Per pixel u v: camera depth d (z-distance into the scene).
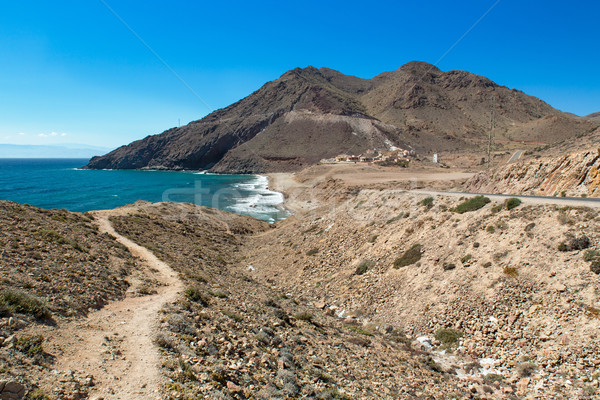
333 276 27.61
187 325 11.82
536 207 20.70
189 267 24.77
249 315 15.91
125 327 10.90
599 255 15.60
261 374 10.19
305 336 15.16
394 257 25.47
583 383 12.10
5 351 7.20
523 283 16.94
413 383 12.71
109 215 36.06
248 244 46.81
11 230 17.89
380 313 21.00
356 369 12.92
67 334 9.23
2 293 9.45
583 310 14.26
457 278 19.64
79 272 14.87
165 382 7.91
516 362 14.25
